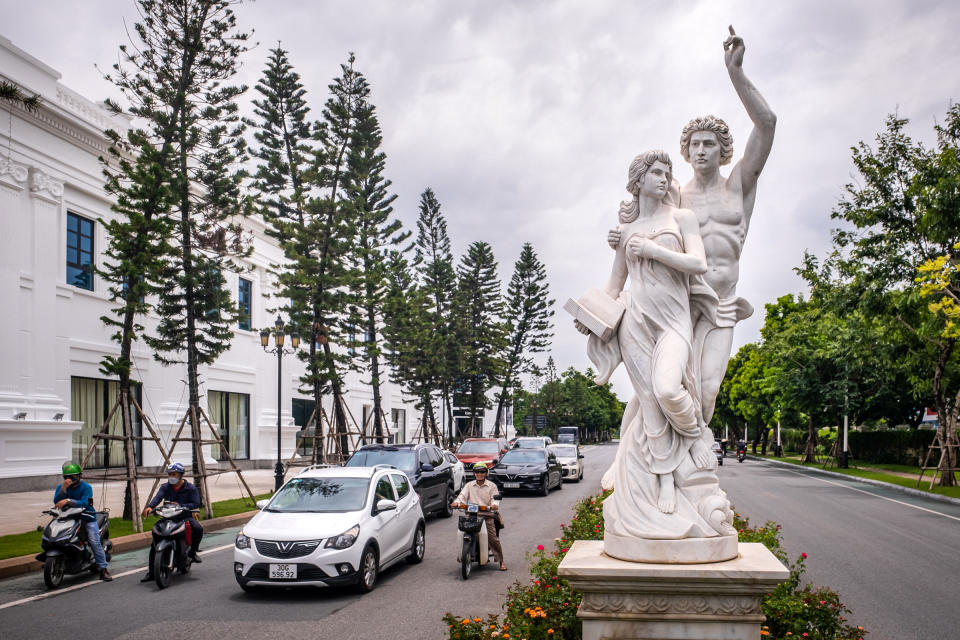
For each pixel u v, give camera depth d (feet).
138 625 26.27
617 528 13.46
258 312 108.99
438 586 33.32
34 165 69.21
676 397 13.01
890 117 82.48
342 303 84.02
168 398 87.56
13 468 63.87
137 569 36.94
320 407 82.79
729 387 205.36
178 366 89.51
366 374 139.44
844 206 85.30
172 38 56.24
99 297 77.20
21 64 67.41
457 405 157.89
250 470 103.45
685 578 12.12
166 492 35.78
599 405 326.65
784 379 128.57
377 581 34.53
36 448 66.28
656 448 13.52
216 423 98.27
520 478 76.02
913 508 62.54
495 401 169.37
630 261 14.33
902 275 82.23
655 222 14.23
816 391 124.26
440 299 141.28
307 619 27.17
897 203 81.41
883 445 137.59
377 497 35.96
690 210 14.60
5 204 66.28
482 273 154.40
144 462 82.74
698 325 14.52
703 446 13.55
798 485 87.86
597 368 14.53
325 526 31.86
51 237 71.10
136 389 82.38
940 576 33.19
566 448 100.73
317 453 81.05
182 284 55.36
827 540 43.80
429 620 27.02
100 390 77.56
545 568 20.72
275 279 113.39
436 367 125.18
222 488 75.77
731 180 15.06
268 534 31.30
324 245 81.56
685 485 13.46
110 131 54.03
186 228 57.21
